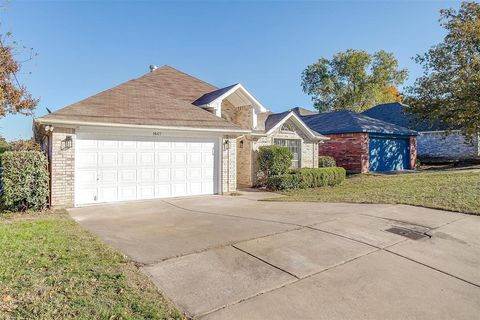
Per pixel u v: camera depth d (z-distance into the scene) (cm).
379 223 675
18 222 718
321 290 388
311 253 504
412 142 2280
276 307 346
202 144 1199
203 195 1190
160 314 320
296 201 1026
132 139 1054
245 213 821
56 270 406
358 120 2061
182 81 1706
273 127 1553
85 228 662
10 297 333
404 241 570
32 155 867
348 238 577
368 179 1648
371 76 4100
